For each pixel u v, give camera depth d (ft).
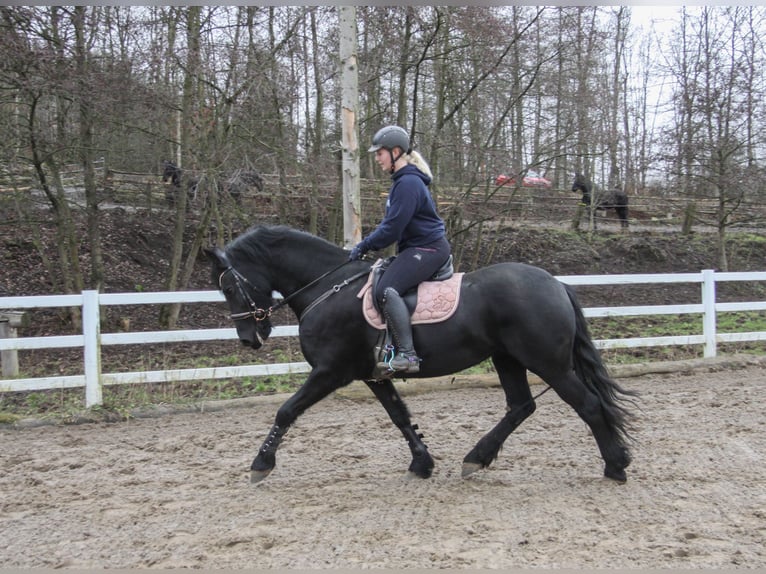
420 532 12.52
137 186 47.19
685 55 44.09
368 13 31.60
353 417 21.85
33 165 32.30
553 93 36.24
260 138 33.27
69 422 21.52
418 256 14.35
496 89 35.99
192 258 35.94
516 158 35.65
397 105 40.70
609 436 14.93
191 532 12.86
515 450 17.98
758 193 43.52
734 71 41.22
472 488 14.98
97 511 14.03
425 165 14.71
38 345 22.21
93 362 22.54
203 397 24.18
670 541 11.94
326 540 12.26
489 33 31.48
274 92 31.60
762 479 15.14
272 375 26.30
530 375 25.81
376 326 14.42
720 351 31.68
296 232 15.80
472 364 14.83
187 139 32.12
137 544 12.35
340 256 15.66
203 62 30.17
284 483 15.64
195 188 32.12
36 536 12.82
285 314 36.40
